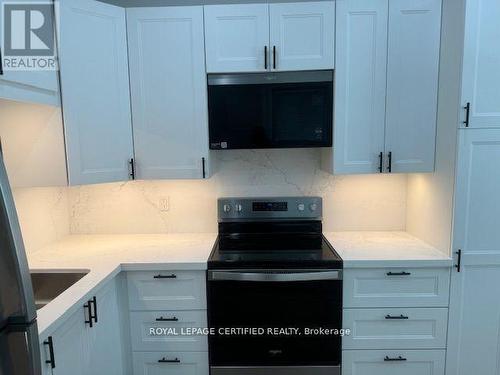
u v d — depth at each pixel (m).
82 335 1.43
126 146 1.98
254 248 2.01
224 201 2.25
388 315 1.83
